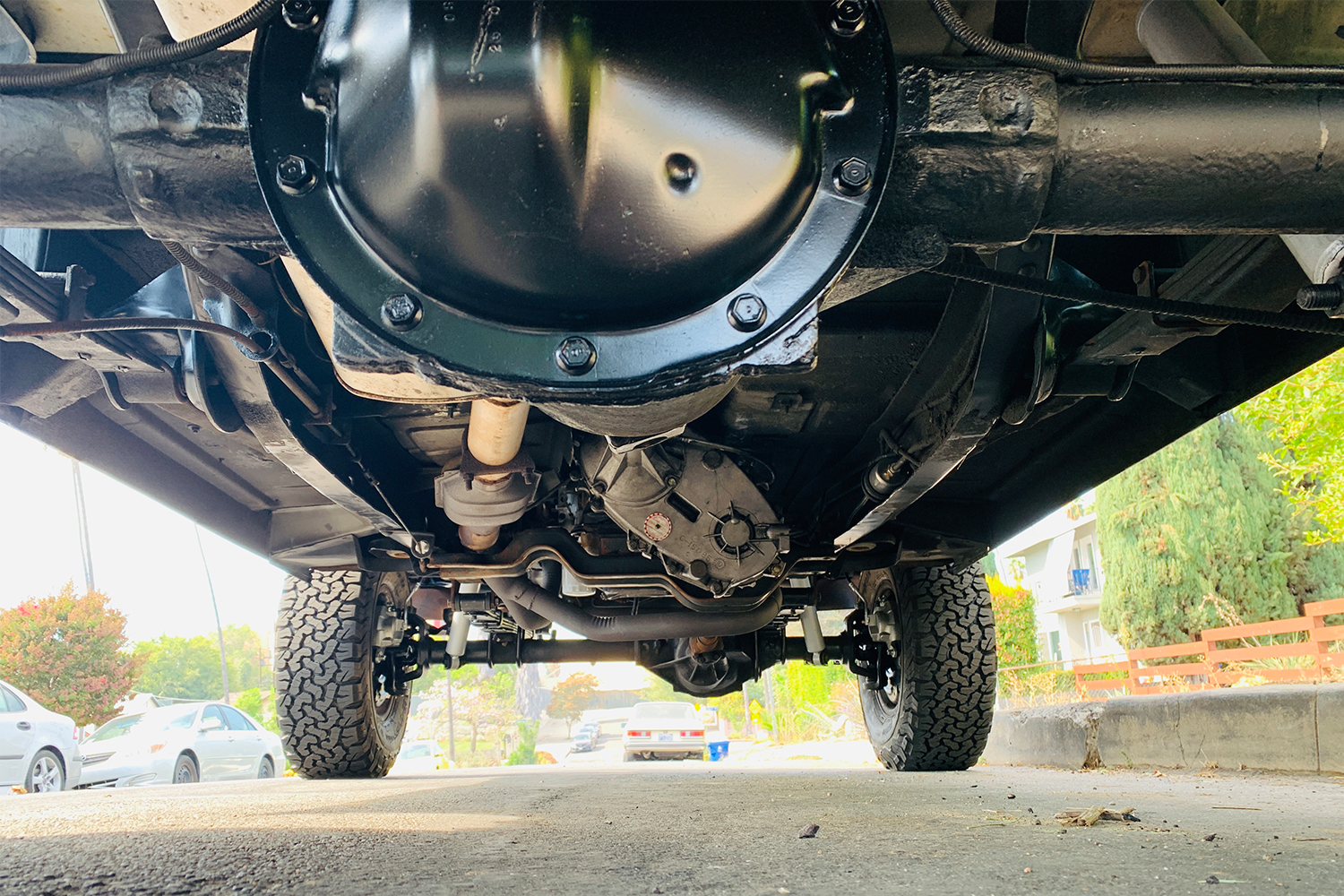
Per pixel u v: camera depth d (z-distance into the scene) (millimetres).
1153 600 13914
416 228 1199
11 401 2084
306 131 1234
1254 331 2184
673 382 1193
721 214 1209
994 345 1997
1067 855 1202
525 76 1167
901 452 2498
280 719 3619
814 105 1251
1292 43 1687
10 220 1298
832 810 1934
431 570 3193
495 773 4957
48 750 7234
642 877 1013
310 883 968
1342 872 1049
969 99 1280
